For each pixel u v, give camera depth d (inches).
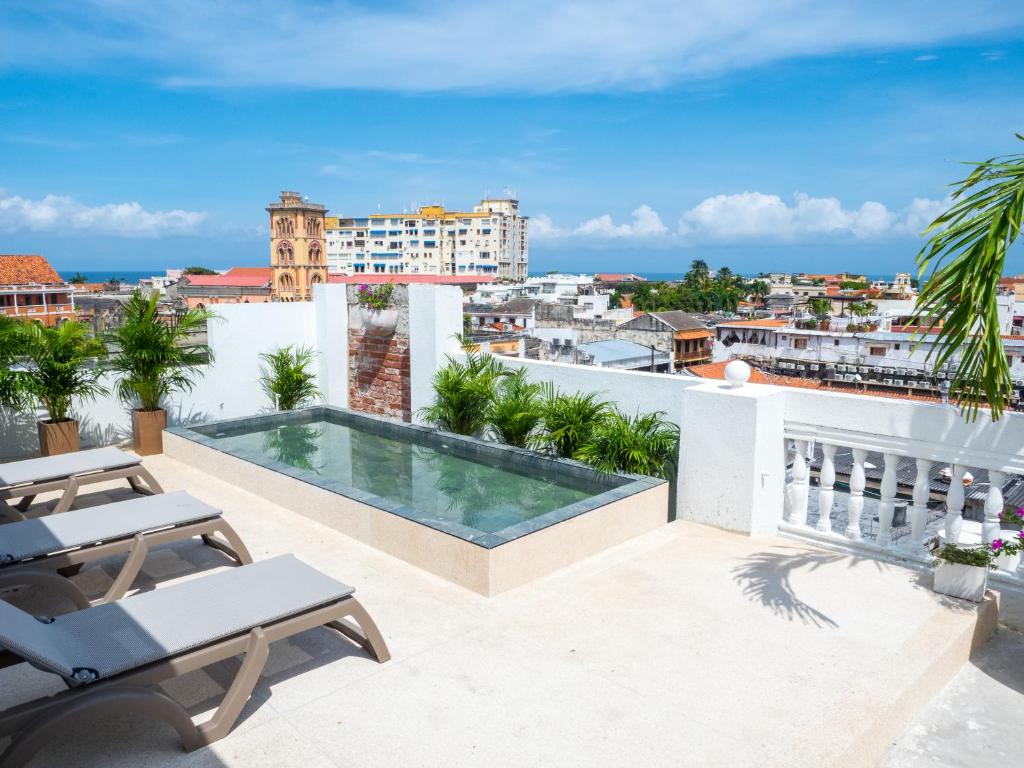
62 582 115.8
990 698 110.9
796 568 146.9
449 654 111.9
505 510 174.1
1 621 80.0
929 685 109.0
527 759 85.4
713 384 180.5
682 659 110.0
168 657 84.9
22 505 180.5
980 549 131.3
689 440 175.5
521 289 3831.2
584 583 140.1
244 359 310.3
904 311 2699.3
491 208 5620.1
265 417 280.7
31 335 237.5
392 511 155.3
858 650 112.7
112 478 174.7
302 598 98.5
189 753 86.4
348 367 322.3
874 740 94.0
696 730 91.4
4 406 242.7
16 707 74.7
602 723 92.9
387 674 105.7
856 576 142.2
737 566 148.2
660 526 176.1
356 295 307.6
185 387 293.0
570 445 213.6
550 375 238.1
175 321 285.6
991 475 135.9
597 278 7160.4
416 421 282.2
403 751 87.0
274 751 87.0
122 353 262.8
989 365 99.4
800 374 1481.3
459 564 138.6
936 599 131.4
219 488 209.9
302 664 108.7
